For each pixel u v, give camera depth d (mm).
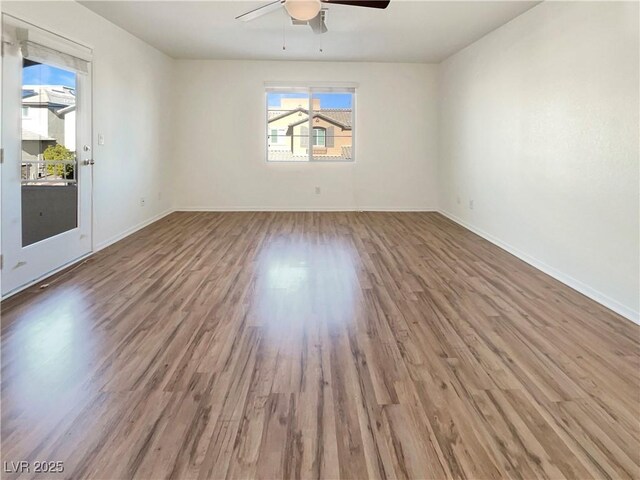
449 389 2088
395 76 7457
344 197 7699
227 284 3643
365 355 2426
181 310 3059
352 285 3652
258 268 4125
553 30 3992
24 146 3471
